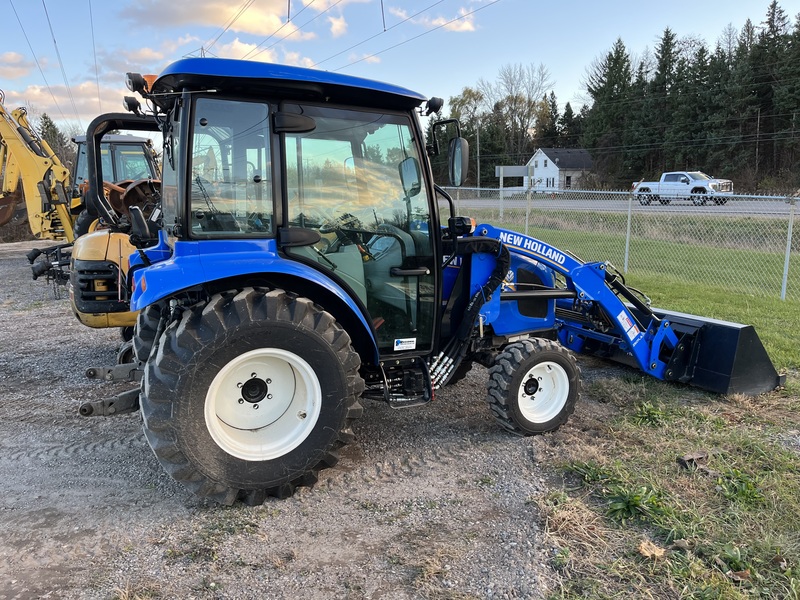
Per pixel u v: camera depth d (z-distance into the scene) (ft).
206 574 8.11
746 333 14.35
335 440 10.16
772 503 9.57
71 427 13.30
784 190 120.26
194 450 9.09
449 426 13.34
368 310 11.42
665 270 33.55
